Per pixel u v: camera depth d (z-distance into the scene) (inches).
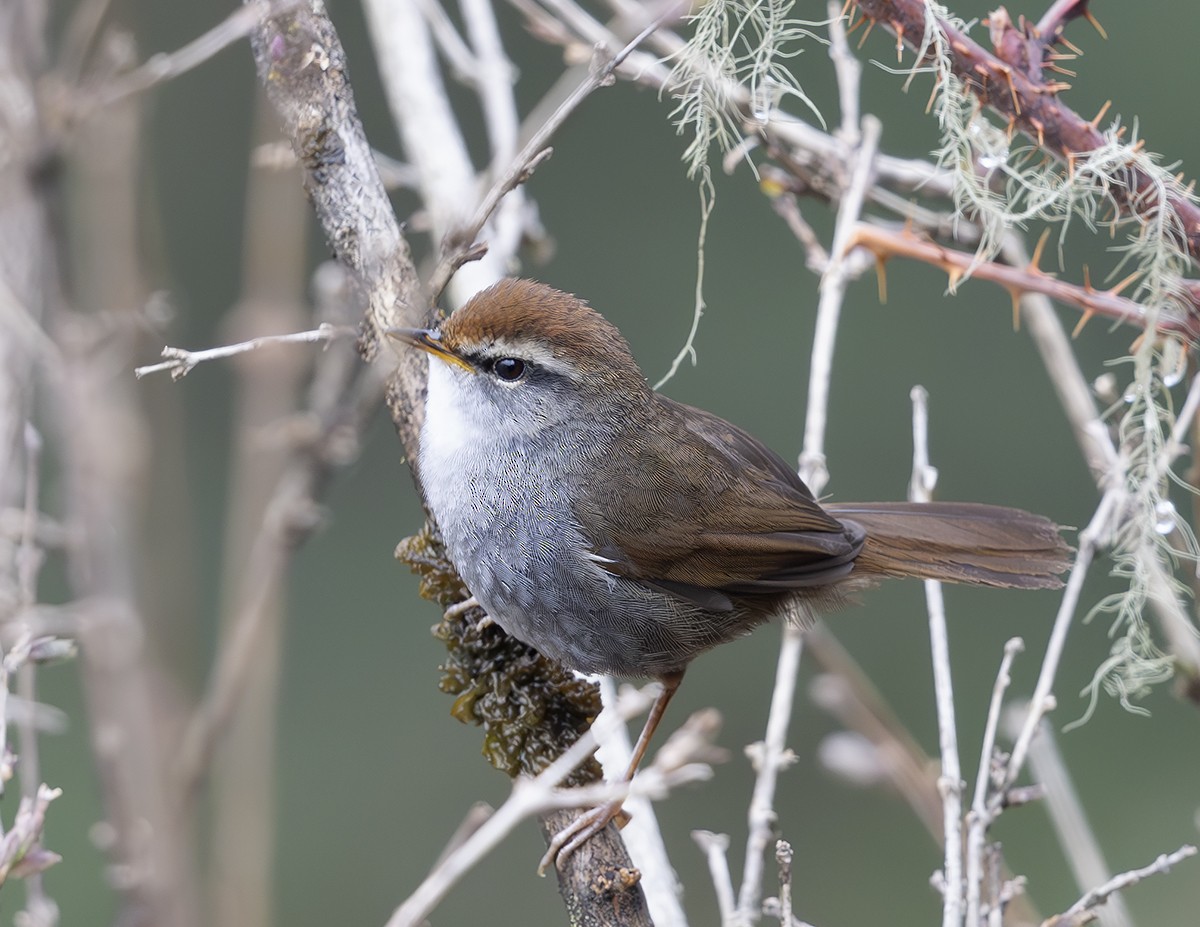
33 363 318.0
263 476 376.5
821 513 370.6
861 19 312.8
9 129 318.7
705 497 358.6
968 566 381.7
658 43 369.7
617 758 362.9
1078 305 314.5
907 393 735.7
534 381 348.8
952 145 305.4
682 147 757.9
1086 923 299.1
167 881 311.3
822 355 370.9
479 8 431.8
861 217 403.5
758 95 325.4
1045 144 304.3
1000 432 729.0
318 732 693.9
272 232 384.5
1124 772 658.2
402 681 702.5
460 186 398.9
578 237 758.5
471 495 346.3
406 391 354.6
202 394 708.7
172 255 719.1
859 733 380.2
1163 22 711.1
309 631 706.2
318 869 666.8
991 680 686.5
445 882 225.1
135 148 370.3
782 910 279.1
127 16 372.8
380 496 724.7
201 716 345.1
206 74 714.2
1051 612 690.8
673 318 751.1
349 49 727.7
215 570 692.7
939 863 665.6
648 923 304.7
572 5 399.9
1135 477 320.2
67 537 330.6
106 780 315.0
